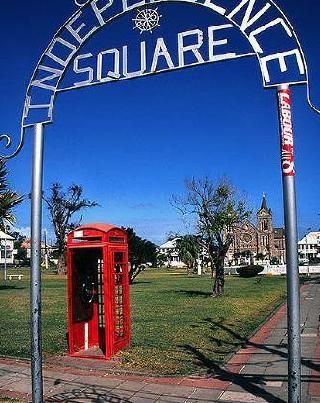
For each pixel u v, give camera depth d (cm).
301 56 435
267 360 778
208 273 5394
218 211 2036
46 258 7806
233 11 459
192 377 666
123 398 580
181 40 476
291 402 416
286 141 430
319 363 747
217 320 1254
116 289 855
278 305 1664
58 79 517
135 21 491
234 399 568
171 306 1614
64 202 5062
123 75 497
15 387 639
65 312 1461
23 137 523
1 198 2225
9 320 1294
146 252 3312
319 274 4594
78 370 717
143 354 813
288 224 423
